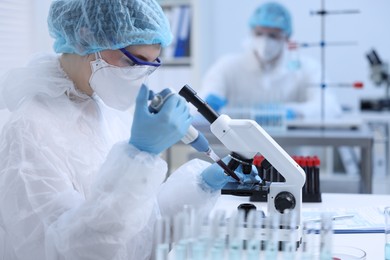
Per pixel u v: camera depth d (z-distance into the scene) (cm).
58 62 140
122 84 132
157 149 113
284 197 119
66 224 114
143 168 109
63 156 126
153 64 133
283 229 111
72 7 131
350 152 383
